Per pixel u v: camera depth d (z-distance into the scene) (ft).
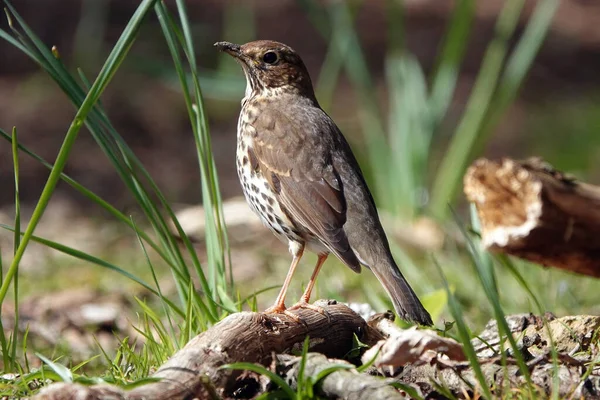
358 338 25.34
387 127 75.72
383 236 29.40
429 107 55.72
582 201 20.70
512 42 99.81
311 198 30.12
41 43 27.68
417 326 27.25
